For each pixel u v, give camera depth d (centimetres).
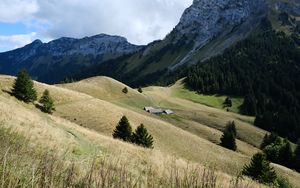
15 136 980
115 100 15012
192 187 654
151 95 18362
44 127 2275
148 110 14300
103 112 9088
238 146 11494
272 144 10862
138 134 6141
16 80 7981
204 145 8431
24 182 564
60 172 594
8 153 679
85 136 2947
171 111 14588
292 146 14425
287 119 16750
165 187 696
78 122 8312
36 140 1443
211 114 15712
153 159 2223
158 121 9569
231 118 15700
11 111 2714
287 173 6788
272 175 3700
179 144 8169
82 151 1606
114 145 2762
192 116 14912
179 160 2311
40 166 613
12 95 7862
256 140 13575
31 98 8081
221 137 10756
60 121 3975
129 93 16150
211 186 655
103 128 8288
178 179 681
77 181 598
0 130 989
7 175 572
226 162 7400
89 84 15562
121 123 6456
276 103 19925
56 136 1981
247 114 19400
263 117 16425
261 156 3903
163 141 8119
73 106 9106
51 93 9738
